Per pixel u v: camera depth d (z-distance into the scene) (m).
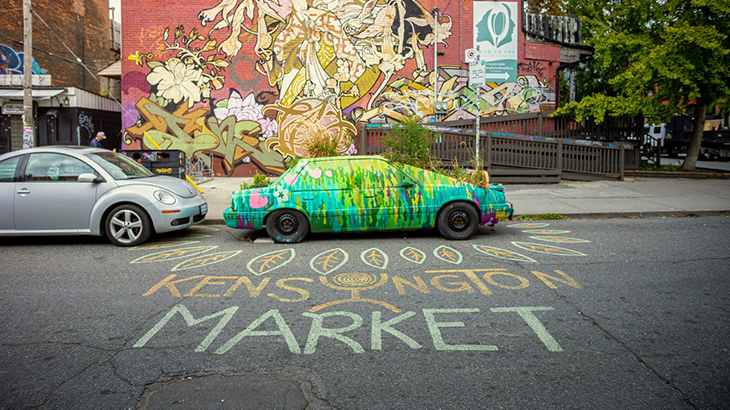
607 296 4.99
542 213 10.10
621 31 18.59
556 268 6.09
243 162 16.72
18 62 22.53
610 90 21.50
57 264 6.65
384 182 7.82
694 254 6.67
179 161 14.02
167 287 5.51
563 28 17.64
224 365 3.59
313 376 3.41
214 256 7.03
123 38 16.42
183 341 4.02
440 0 16.72
